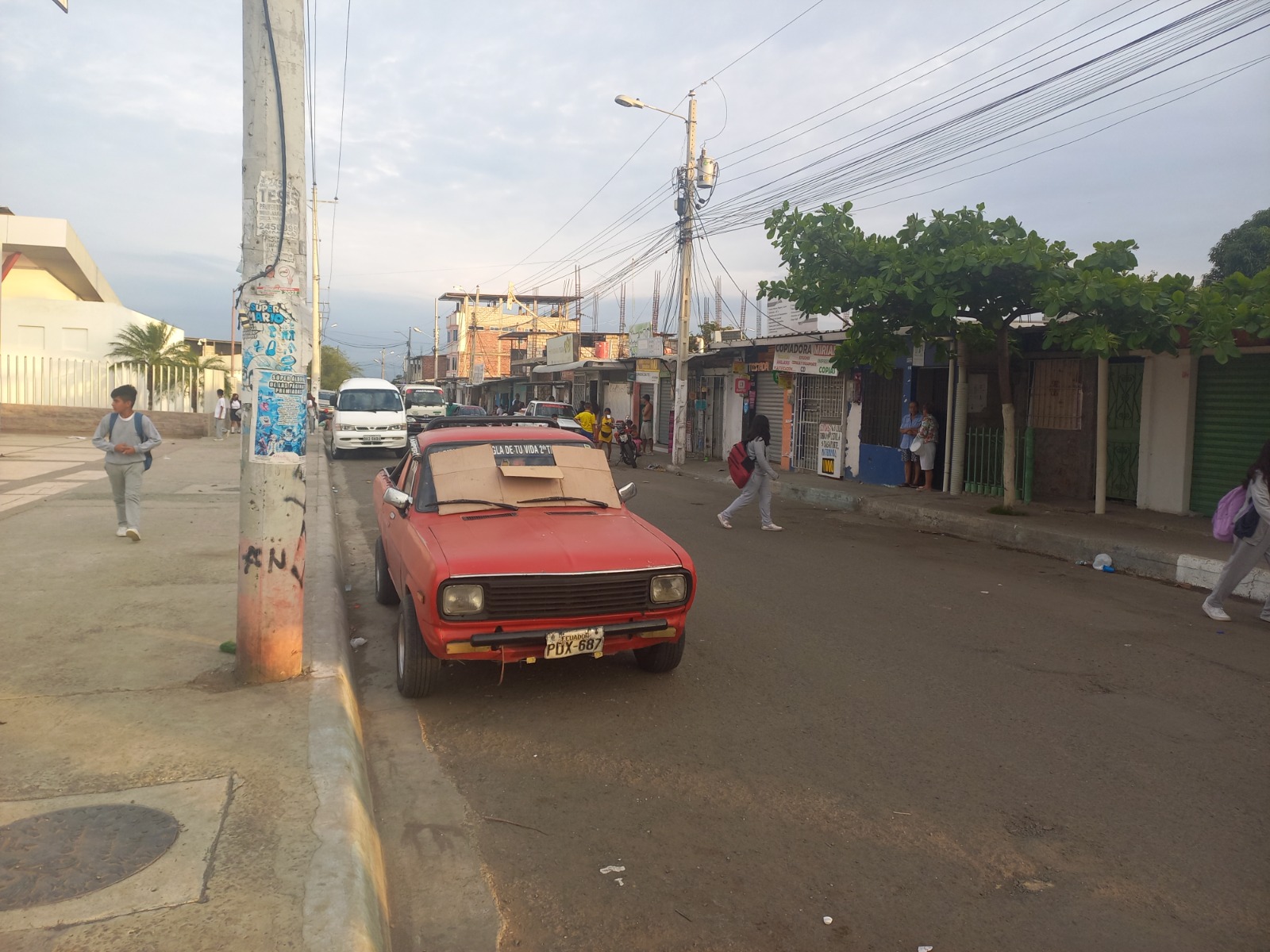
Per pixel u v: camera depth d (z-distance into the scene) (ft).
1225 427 39.04
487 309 239.09
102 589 22.71
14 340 94.53
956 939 10.05
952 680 18.94
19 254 90.99
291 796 11.59
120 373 93.97
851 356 44.50
